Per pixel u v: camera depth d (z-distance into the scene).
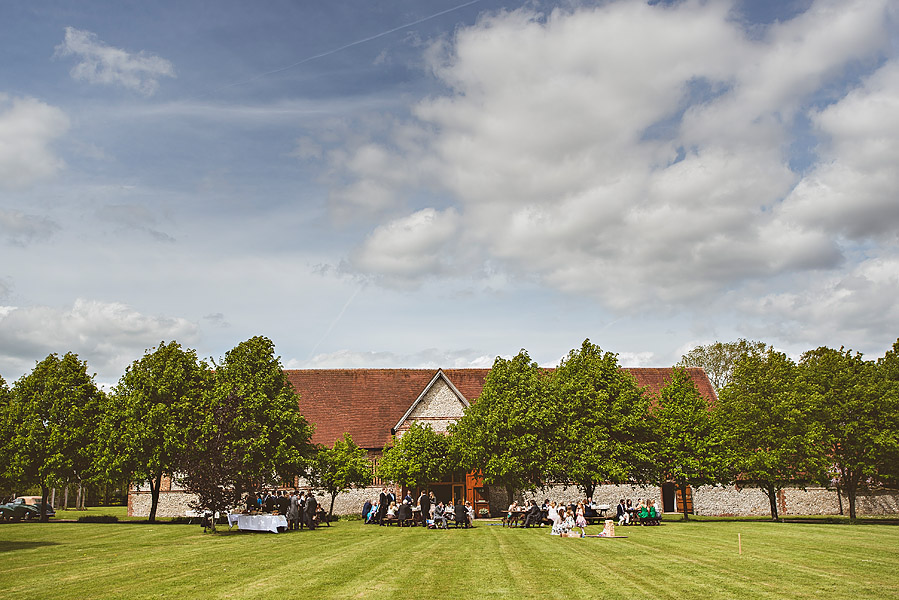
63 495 73.88
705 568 17.69
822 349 43.88
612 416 39.12
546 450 37.56
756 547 22.92
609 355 41.22
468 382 53.50
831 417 37.44
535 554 20.98
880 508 49.66
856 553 20.97
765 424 38.94
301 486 46.06
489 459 38.16
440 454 39.72
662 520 40.66
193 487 30.78
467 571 17.11
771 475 37.72
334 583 15.14
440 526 33.19
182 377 38.69
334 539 26.34
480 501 44.97
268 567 17.78
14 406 39.12
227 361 38.97
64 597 13.55
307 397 52.59
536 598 13.43
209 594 13.82
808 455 36.78
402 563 18.62
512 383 39.44
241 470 34.34
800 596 13.70
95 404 39.78
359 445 48.66
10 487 39.94
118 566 18.09
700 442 40.22
